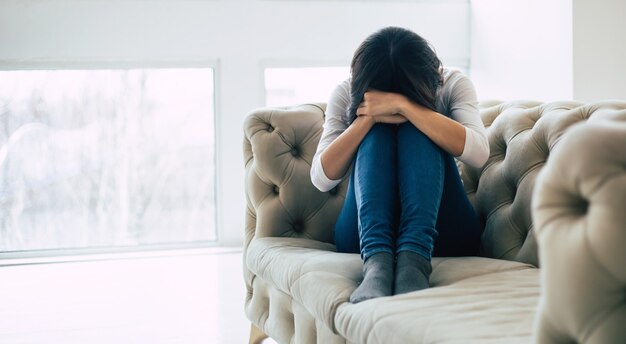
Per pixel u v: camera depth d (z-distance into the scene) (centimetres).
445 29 595
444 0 592
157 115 538
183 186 543
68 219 523
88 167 527
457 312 105
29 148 517
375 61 169
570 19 482
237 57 544
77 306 313
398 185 152
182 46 534
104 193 530
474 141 163
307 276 150
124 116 532
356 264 151
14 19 509
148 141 537
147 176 537
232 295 333
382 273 134
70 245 523
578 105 167
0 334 262
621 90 491
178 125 542
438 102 181
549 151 159
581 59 482
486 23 577
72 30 516
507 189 171
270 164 205
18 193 515
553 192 73
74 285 373
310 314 153
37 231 518
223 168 541
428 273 138
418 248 139
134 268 434
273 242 191
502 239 165
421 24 589
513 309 105
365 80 170
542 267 74
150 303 317
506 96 558
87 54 520
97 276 404
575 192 71
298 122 212
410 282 131
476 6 589
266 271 179
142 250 531
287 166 206
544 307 74
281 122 210
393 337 105
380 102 163
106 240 529
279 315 177
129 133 533
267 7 548
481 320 100
